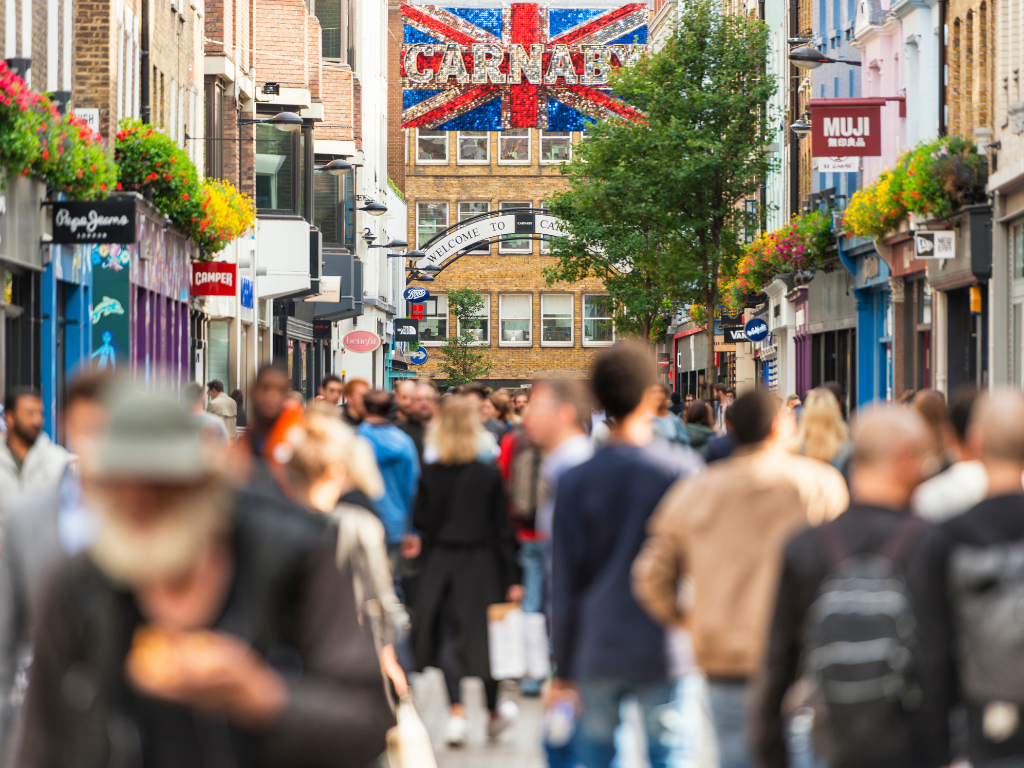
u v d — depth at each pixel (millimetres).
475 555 28844
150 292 75500
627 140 115250
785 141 130625
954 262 74250
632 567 17641
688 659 17688
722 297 122312
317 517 8781
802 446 28609
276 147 108812
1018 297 67375
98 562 8375
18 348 55969
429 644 28625
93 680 8352
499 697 28281
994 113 72562
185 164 71875
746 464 17062
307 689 8414
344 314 139250
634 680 17438
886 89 95062
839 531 13406
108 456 7922
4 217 51312
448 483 29000
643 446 18125
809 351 118875
